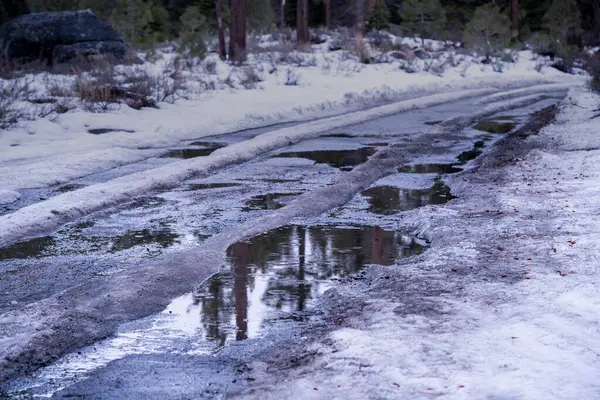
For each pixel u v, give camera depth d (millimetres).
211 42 38438
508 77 37781
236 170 12469
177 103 21828
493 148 14336
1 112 17031
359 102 25188
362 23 44312
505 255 6492
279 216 8758
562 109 20969
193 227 8461
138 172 11695
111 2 40188
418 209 8961
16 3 31016
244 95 24656
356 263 6863
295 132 16500
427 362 4031
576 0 56344
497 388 3641
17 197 10156
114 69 25641
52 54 27594
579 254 6367
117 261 7035
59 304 5469
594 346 4195
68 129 17156
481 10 47219
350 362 4086
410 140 15383
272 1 56781
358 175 11500
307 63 34469
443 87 31953
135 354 4652
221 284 6219
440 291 5465
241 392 3867
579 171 10969
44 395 4039
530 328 4484
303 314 5395
